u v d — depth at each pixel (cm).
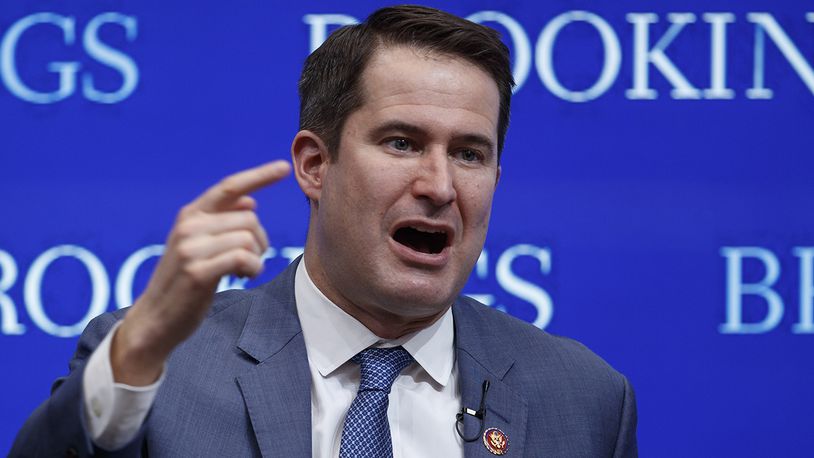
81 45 1128
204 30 1141
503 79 711
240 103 1141
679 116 1151
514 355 749
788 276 1154
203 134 1136
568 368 755
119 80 1130
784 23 1154
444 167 661
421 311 680
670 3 1149
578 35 1147
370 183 665
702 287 1152
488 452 690
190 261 521
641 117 1149
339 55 698
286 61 1146
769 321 1152
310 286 716
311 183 719
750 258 1154
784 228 1155
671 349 1148
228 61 1141
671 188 1152
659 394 1147
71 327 1111
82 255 1117
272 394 677
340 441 679
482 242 692
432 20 682
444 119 662
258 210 1131
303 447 662
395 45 681
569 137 1146
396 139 670
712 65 1152
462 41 679
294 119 1145
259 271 529
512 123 1144
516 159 1144
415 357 709
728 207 1152
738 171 1152
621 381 769
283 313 718
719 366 1148
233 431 664
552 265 1144
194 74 1138
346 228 675
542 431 720
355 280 680
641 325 1148
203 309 539
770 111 1153
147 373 564
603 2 1148
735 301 1152
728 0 1151
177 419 659
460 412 709
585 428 731
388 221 667
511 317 787
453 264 678
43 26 1124
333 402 689
